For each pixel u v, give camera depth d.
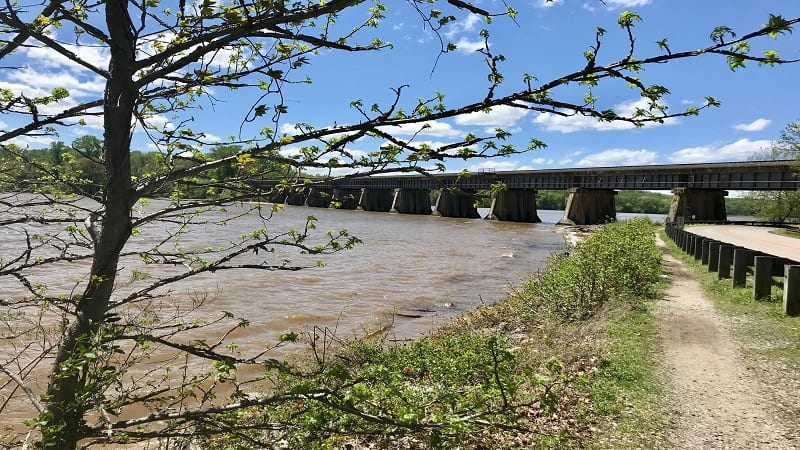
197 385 2.94
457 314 15.20
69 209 2.66
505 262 27.52
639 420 5.54
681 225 26.48
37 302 2.50
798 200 43.31
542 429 5.34
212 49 1.93
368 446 5.24
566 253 20.58
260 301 15.75
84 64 2.05
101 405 2.16
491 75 2.04
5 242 16.36
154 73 2.01
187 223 2.90
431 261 27.27
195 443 4.30
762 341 8.03
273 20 1.83
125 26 1.98
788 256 16.78
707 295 11.75
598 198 64.12
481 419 2.64
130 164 2.19
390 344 11.18
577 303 11.34
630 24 1.85
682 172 50.12
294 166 2.24
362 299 17.03
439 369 7.30
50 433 1.96
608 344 8.02
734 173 44.47
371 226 52.62
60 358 2.21
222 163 2.17
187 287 16.42
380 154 2.27
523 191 75.06
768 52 1.78
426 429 2.35
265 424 2.48
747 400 5.98
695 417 5.61
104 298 2.24
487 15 1.99
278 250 24.11
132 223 2.25
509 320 12.17
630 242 15.23
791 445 5.01
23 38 1.93
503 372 2.94
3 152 2.24
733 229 35.78
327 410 2.79
